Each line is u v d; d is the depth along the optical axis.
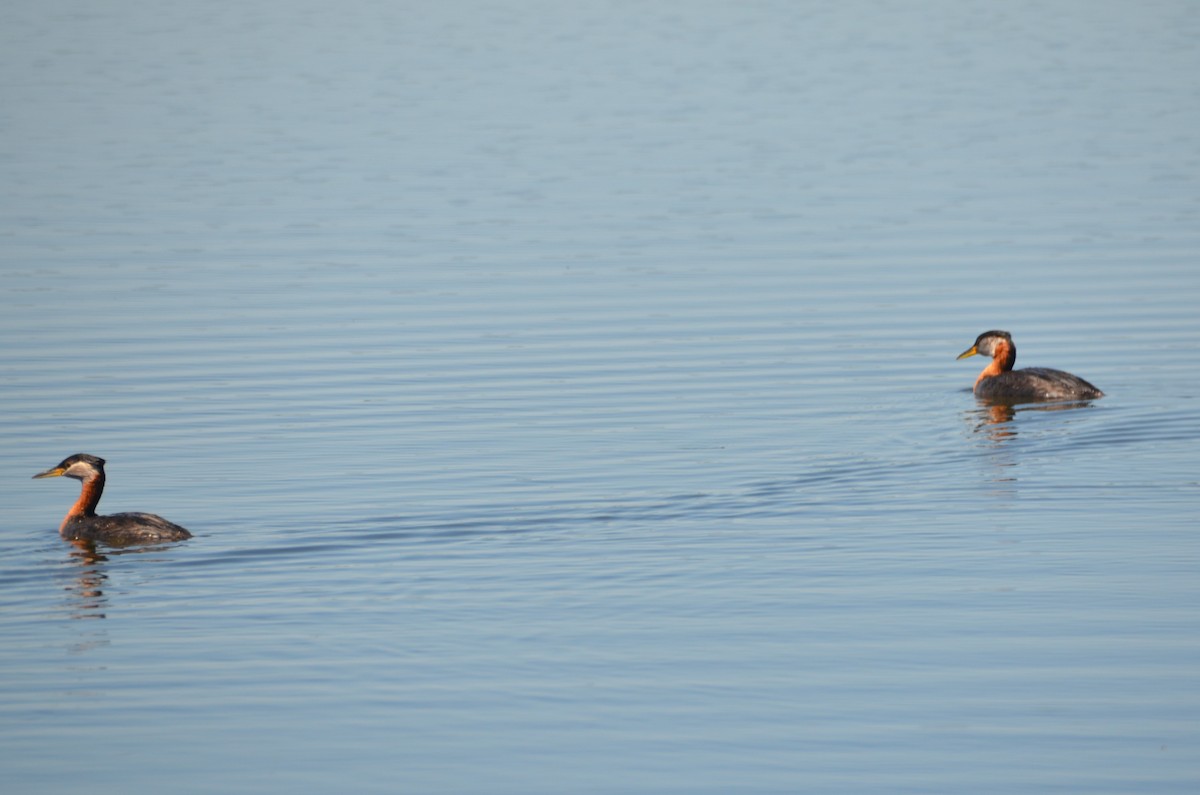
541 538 75.12
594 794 52.44
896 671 60.50
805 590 68.44
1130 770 53.12
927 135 195.25
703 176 173.75
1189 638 62.75
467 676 60.78
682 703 58.31
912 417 94.38
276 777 53.88
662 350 110.12
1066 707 57.38
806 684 59.56
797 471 84.31
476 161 184.00
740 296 124.56
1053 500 78.81
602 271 133.38
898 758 54.19
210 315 120.50
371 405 98.50
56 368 107.00
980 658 61.44
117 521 75.50
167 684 60.50
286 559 72.94
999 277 128.38
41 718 57.94
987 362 106.06
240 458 88.38
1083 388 96.38
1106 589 67.69
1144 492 79.62
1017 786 52.31
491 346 111.69
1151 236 140.38
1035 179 167.75
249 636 64.56
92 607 67.62
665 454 87.88
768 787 52.56
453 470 85.62
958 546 73.06
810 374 104.00
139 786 53.44
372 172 178.25
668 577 70.19
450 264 136.38
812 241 142.88
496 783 53.19
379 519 77.88
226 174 177.38
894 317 117.75
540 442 90.56
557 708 58.16
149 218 155.25
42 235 147.88
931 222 149.38
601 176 174.75
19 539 76.31
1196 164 172.25
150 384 103.38
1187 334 110.69
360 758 54.97
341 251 141.62
